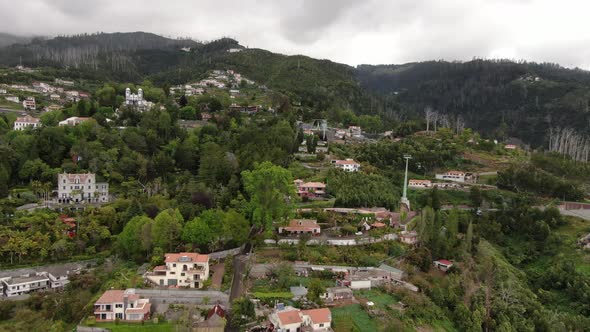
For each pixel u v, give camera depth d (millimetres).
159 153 186125
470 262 131750
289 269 106062
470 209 181625
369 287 107938
